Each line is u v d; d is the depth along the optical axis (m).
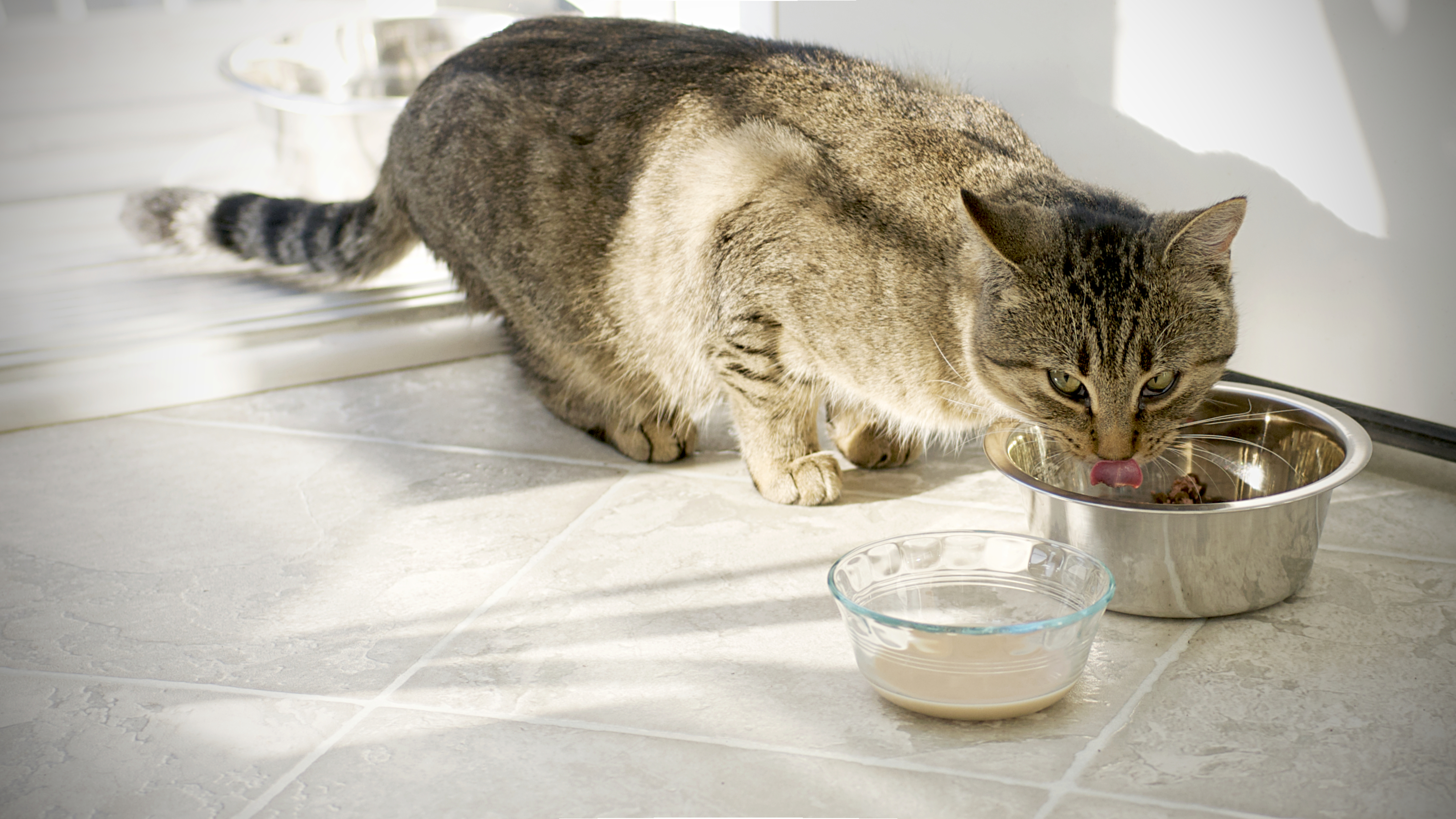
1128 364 1.86
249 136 4.61
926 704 1.67
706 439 2.81
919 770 1.58
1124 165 2.59
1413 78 2.12
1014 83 2.72
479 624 2.00
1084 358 1.88
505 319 2.84
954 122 2.29
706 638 1.93
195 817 1.56
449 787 1.59
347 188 3.84
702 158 2.33
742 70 2.40
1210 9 2.34
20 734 1.75
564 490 2.52
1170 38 2.42
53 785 1.63
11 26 8.65
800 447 2.45
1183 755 1.58
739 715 1.72
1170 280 1.85
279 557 2.27
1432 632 1.85
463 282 2.89
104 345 3.10
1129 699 1.72
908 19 2.88
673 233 2.38
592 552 2.23
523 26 2.85
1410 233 2.22
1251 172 2.39
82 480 2.63
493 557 2.23
